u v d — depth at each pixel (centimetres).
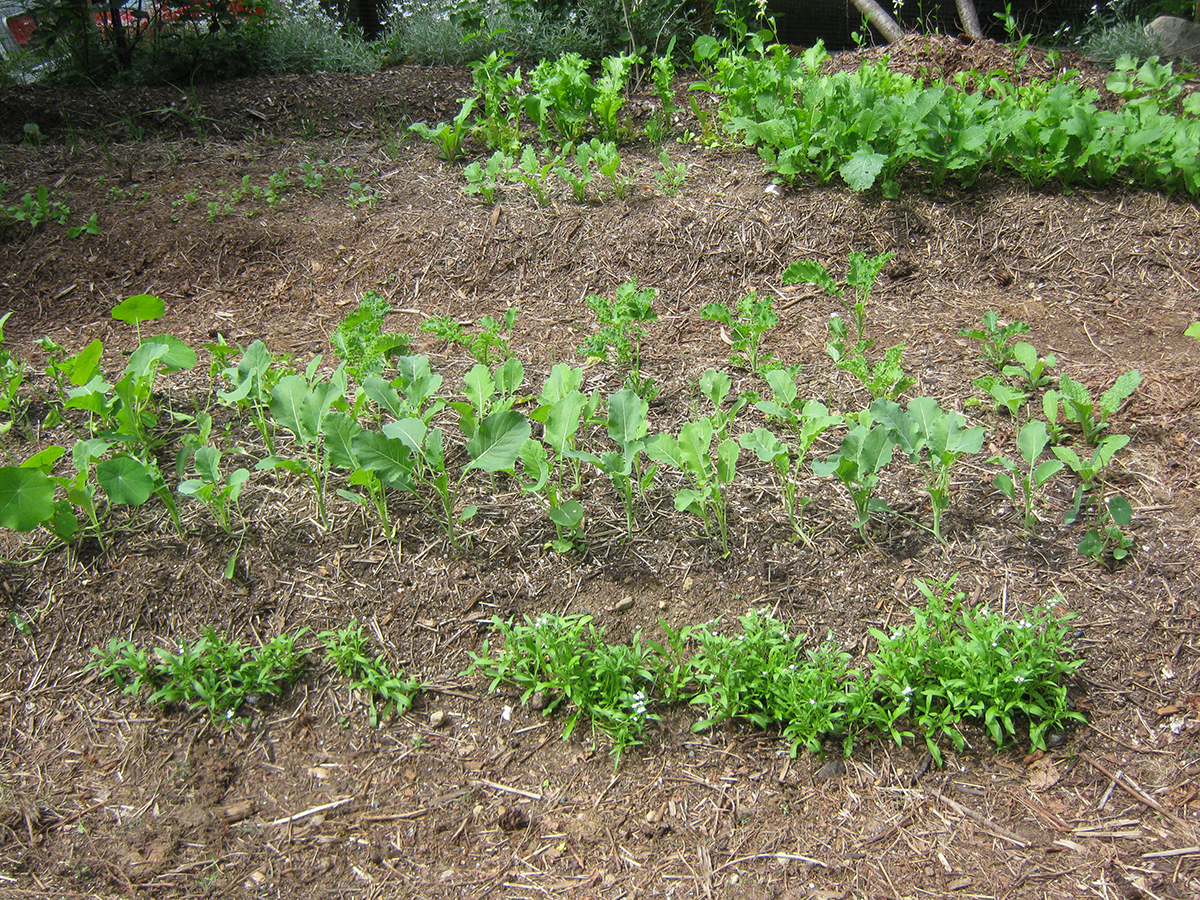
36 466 301
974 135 512
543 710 280
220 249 512
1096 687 277
